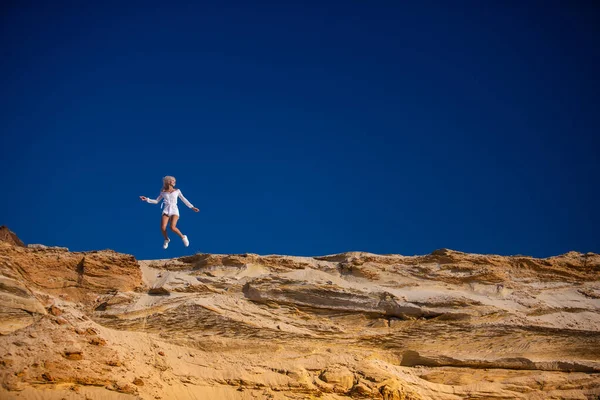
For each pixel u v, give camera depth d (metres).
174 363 32.44
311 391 32.72
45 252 36.22
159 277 38.09
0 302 32.34
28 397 27.14
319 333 35.91
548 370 35.62
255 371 33.19
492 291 38.84
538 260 40.88
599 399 34.66
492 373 35.34
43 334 29.38
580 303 38.88
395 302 36.81
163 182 32.12
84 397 27.92
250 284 37.09
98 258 36.47
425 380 34.84
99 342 30.25
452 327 36.31
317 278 37.94
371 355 35.44
